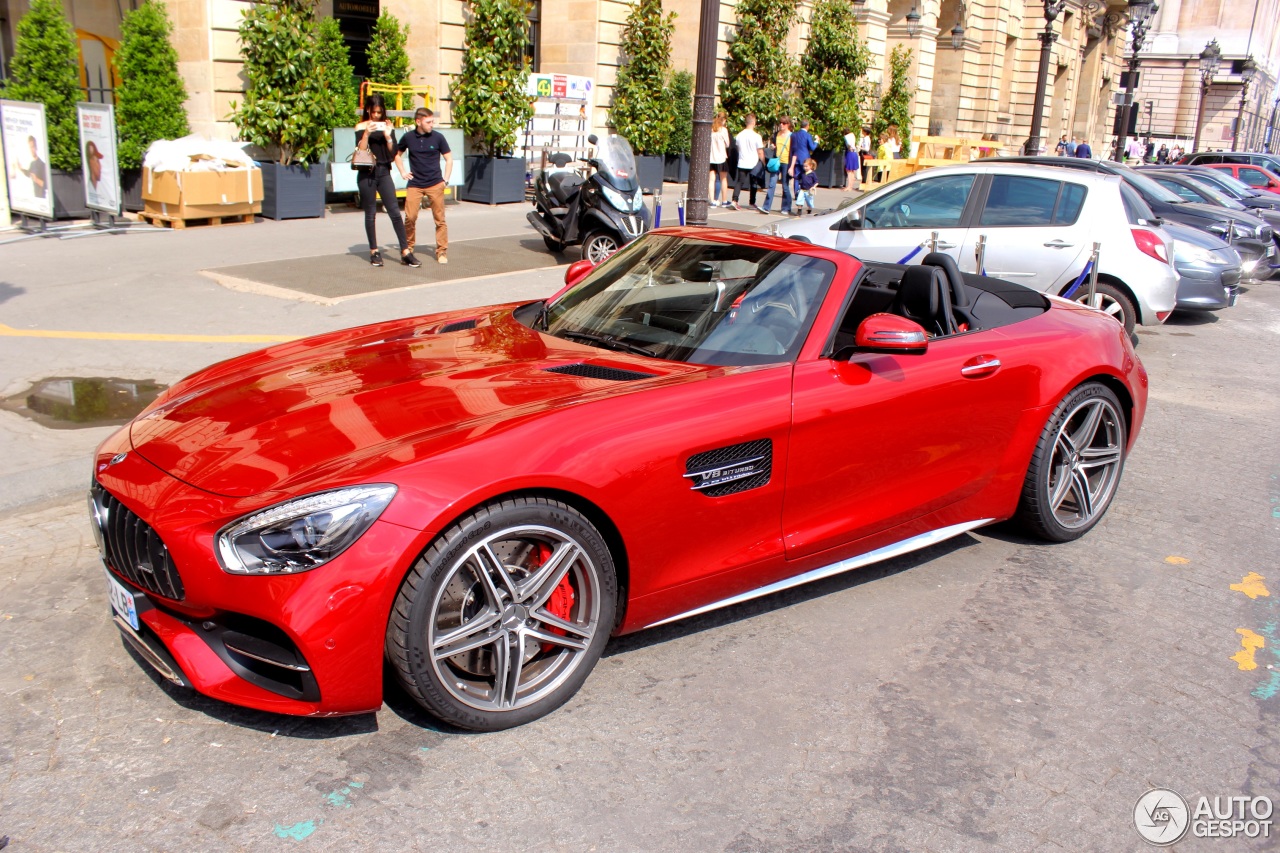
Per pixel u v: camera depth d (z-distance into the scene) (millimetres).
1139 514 5168
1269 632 3912
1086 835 2682
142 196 12664
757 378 3475
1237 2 74625
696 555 3316
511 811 2643
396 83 15898
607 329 3996
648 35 19219
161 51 12516
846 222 9172
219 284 9164
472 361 3613
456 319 4438
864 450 3697
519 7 16031
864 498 3789
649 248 4461
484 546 2801
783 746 3006
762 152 18234
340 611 2602
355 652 2643
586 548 2996
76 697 3066
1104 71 55281
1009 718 3223
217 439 3061
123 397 6016
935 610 3963
